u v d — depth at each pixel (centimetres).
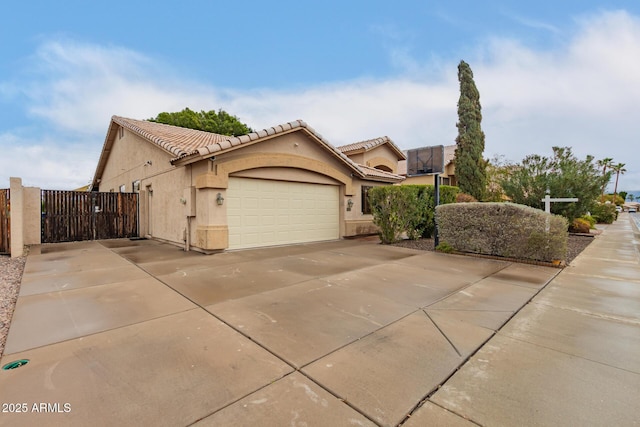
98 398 247
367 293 537
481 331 381
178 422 220
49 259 862
